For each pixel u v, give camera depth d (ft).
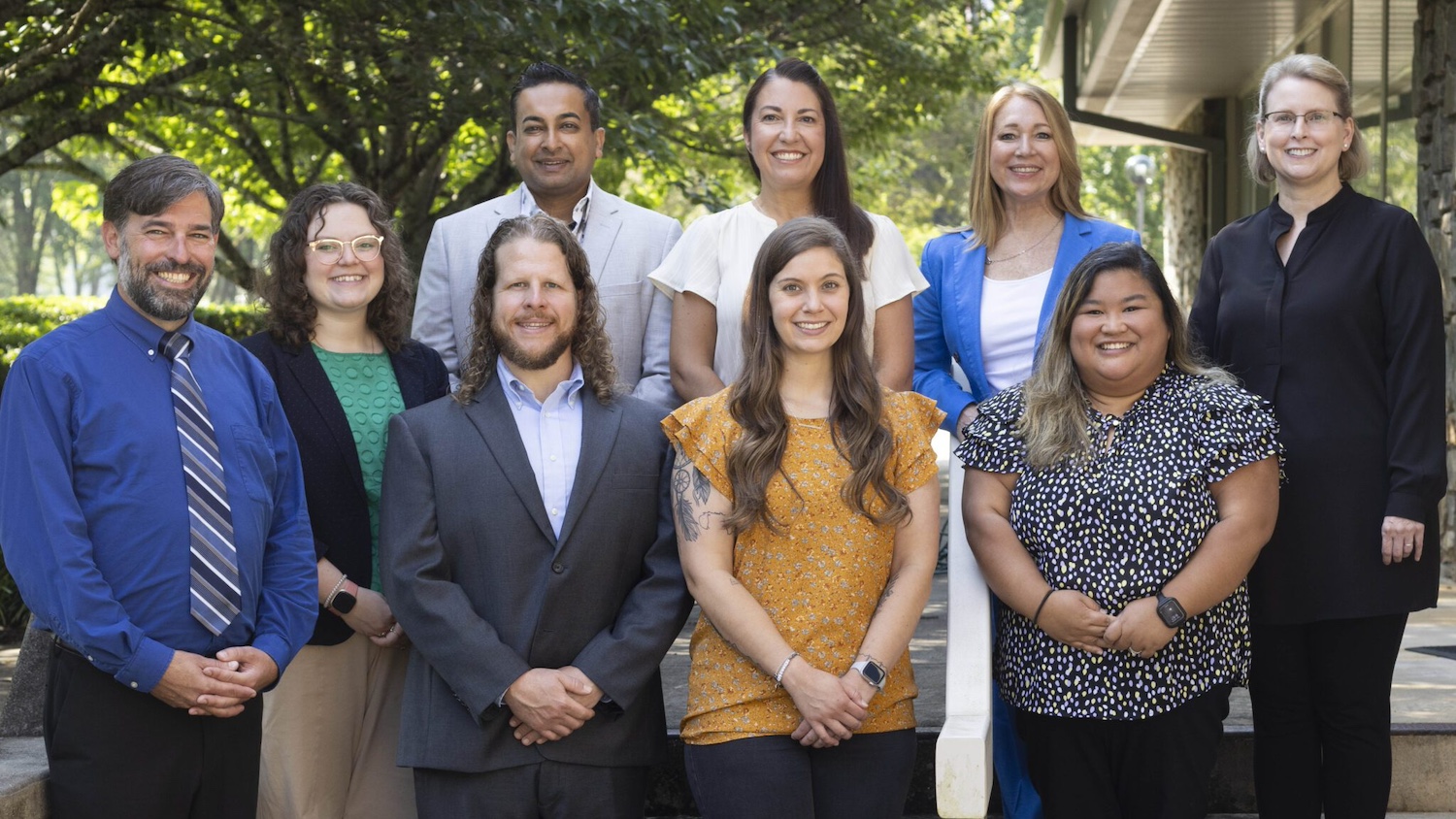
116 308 8.88
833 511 9.11
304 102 30.17
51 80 22.43
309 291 10.19
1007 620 10.03
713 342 10.96
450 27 22.17
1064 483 9.43
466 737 9.15
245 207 41.73
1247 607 10.00
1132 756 9.46
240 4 25.23
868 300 10.83
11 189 140.56
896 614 9.05
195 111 29.76
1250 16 29.53
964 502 9.96
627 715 9.34
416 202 34.55
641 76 23.66
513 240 9.66
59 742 8.73
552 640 9.28
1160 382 9.78
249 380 9.49
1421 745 11.57
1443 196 20.13
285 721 10.00
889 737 9.09
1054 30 40.50
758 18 32.04
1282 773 10.39
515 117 11.96
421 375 10.60
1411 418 9.79
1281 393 10.11
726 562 9.18
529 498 9.39
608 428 9.64
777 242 9.28
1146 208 86.69
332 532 9.97
